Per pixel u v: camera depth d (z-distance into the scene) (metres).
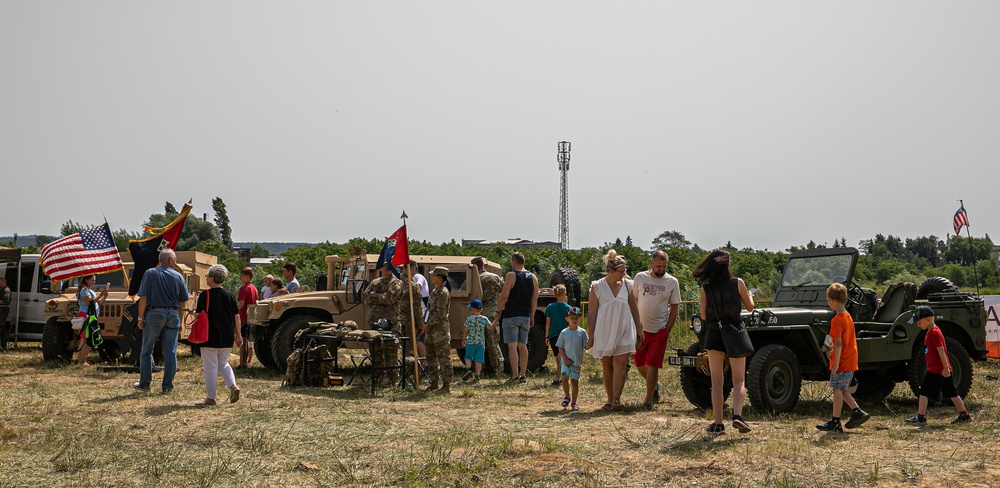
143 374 10.30
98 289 15.19
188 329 14.89
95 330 13.45
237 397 9.12
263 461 6.27
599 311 8.88
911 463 6.18
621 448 6.72
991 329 14.82
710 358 7.41
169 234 13.01
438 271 10.53
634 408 9.03
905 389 11.44
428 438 7.13
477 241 118.12
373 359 10.34
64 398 9.52
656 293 9.07
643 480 5.70
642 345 9.17
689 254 44.84
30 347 17.64
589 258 41.84
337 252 46.44
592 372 12.93
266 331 13.02
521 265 11.91
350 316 12.80
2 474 5.85
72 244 13.58
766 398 8.57
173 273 10.30
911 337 9.80
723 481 5.65
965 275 55.81
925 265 88.75
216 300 9.09
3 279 16.81
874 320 10.49
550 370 13.34
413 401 9.66
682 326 18.89
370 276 12.95
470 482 5.66
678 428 7.64
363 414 8.51
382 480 5.72
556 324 11.67
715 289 7.36
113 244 13.93
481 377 12.48
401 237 11.22
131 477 5.79
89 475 5.83
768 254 46.91
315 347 11.11
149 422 7.88
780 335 9.21
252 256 89.25
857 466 6.07
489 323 12.03
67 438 7.01
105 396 9.70
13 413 8.40
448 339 10.53
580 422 8.12
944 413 9.09
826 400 9.92
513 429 7.70
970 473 5.87
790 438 7.16
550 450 6.61
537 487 5.54
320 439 7.11
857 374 10.62
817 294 10.42
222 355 9.20
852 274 10.25
